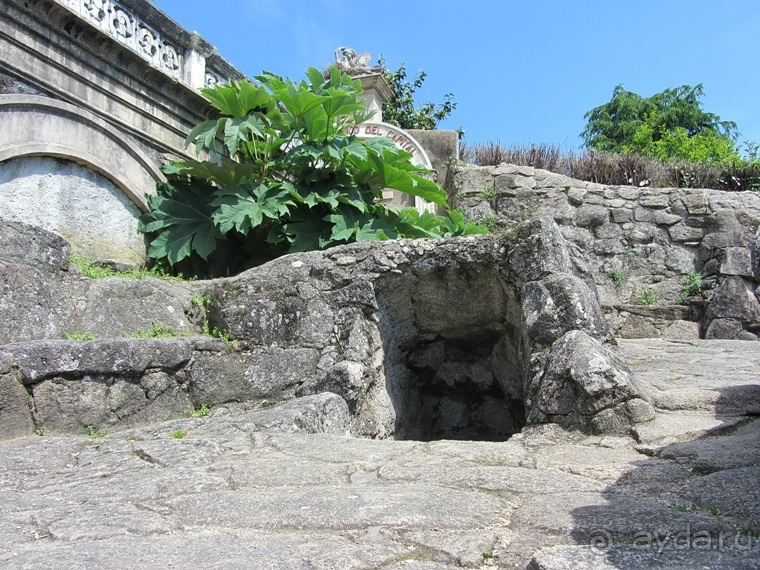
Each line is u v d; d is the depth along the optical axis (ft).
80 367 11.76
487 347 15.26
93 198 18.56
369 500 7.28
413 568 5.58
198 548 6.05
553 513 6.65
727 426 10.24
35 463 9.45
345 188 20.88
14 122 16.22
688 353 19.58
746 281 27.37
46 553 5.92
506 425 15.08
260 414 11.96
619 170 34.09
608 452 9.50
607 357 11.06
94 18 18.75
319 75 21.88
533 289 12.55
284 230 20.01
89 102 18.48
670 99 88.48
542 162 34.30
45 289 13.14
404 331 15.21
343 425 12.69
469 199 30.89
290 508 7.10
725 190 33.06
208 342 13.94
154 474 8.71
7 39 16.19
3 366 10.90
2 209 16.11
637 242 29.91
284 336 14.44
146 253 20.07
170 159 21.54
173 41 22.24
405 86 61.52
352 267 14.58
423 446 10.04
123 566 5.59
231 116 22.99
